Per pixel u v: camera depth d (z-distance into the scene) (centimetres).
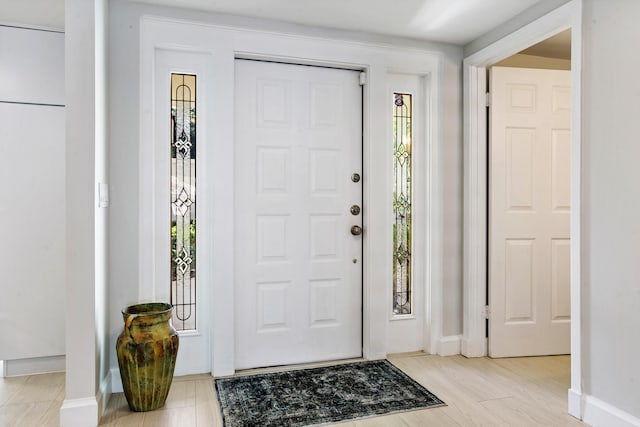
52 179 278
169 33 252
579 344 214
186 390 242
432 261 305
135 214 247
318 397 234
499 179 298
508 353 299
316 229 292
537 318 302
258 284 279
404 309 311
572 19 218
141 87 247
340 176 296
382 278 296
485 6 248
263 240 280
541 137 302
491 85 298
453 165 308
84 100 204
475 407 224
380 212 295
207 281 266
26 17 265
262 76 279
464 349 302
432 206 304
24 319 272
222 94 261
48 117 278
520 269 300
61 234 279
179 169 262
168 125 259
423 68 302
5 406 227
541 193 302
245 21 264
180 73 261
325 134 293
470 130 300
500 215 298
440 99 306
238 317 275
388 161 304
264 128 280
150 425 204
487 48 284
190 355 264
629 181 192
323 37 279
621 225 196
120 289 245
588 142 212
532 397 237
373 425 205
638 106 188
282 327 284
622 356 195
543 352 302
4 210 270
